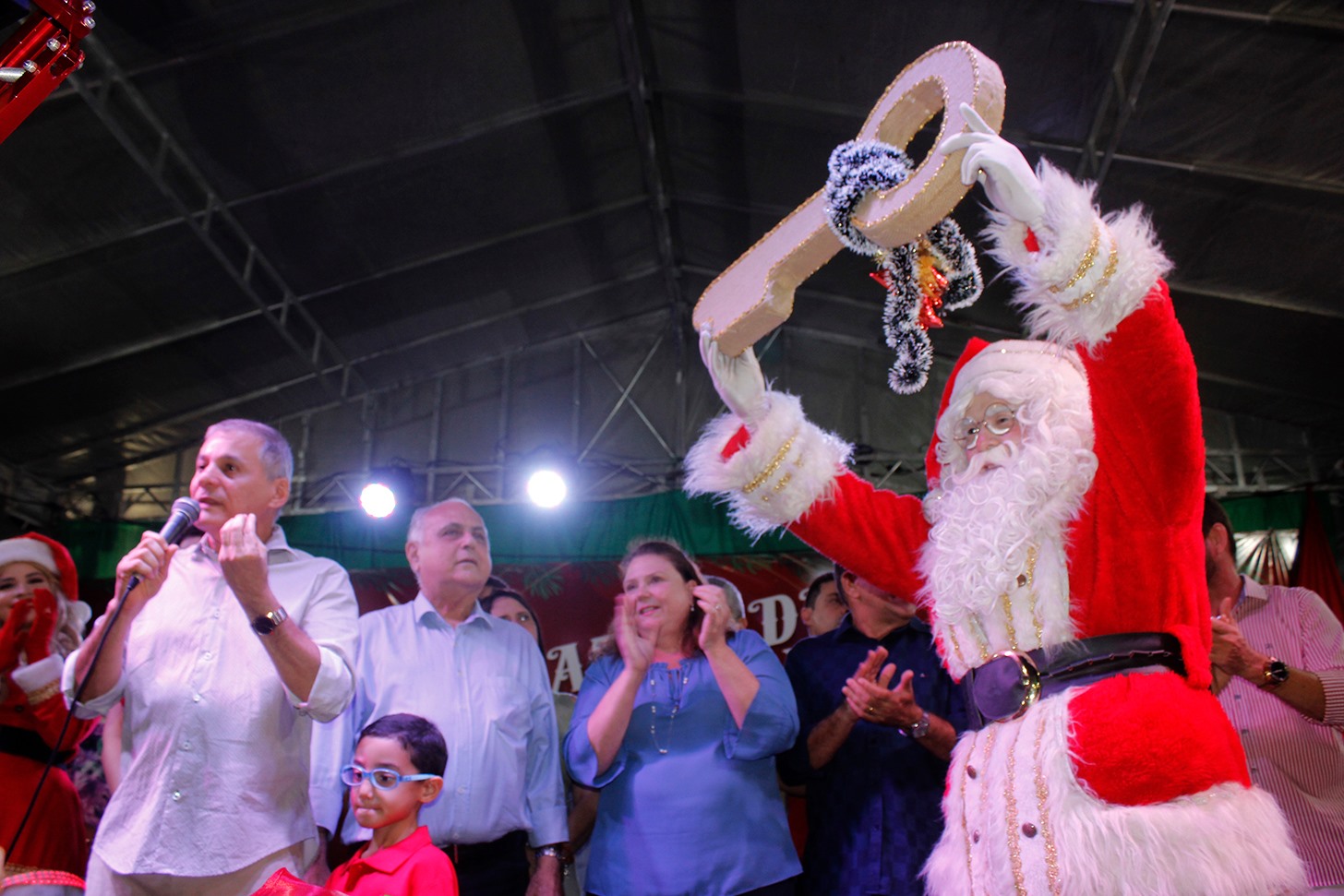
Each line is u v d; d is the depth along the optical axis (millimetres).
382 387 11266
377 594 7379
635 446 11070
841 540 2391
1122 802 1784
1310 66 6215
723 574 7633
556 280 10453
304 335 10000
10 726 3383
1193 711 1816
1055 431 2059
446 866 2754
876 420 10766
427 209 8805
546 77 7797
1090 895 1742
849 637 3650
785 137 8430
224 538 2529
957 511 2158
